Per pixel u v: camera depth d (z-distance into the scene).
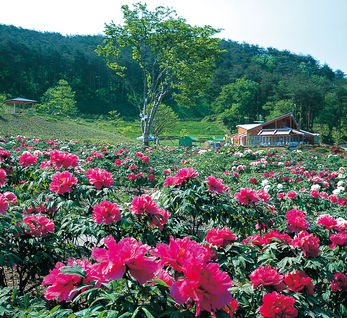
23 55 123.38
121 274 1.47
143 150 21.28
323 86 108.38
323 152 31.17
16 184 5.98
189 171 3.97
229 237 2.66
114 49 34.75
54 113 94.25
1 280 3.45
